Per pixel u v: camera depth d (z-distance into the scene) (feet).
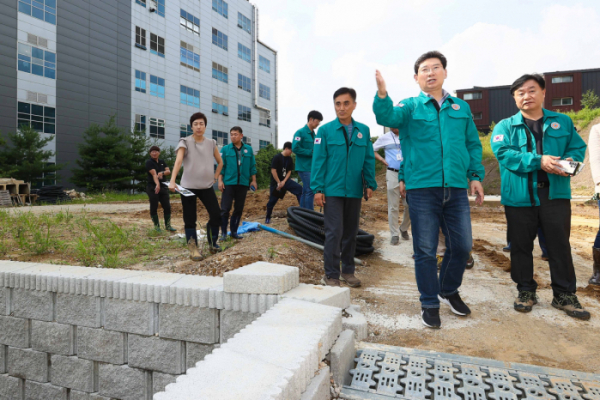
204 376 4.82
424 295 9.42
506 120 10.80
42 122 85.61
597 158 12.16
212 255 15.43
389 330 9.18
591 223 28.22
